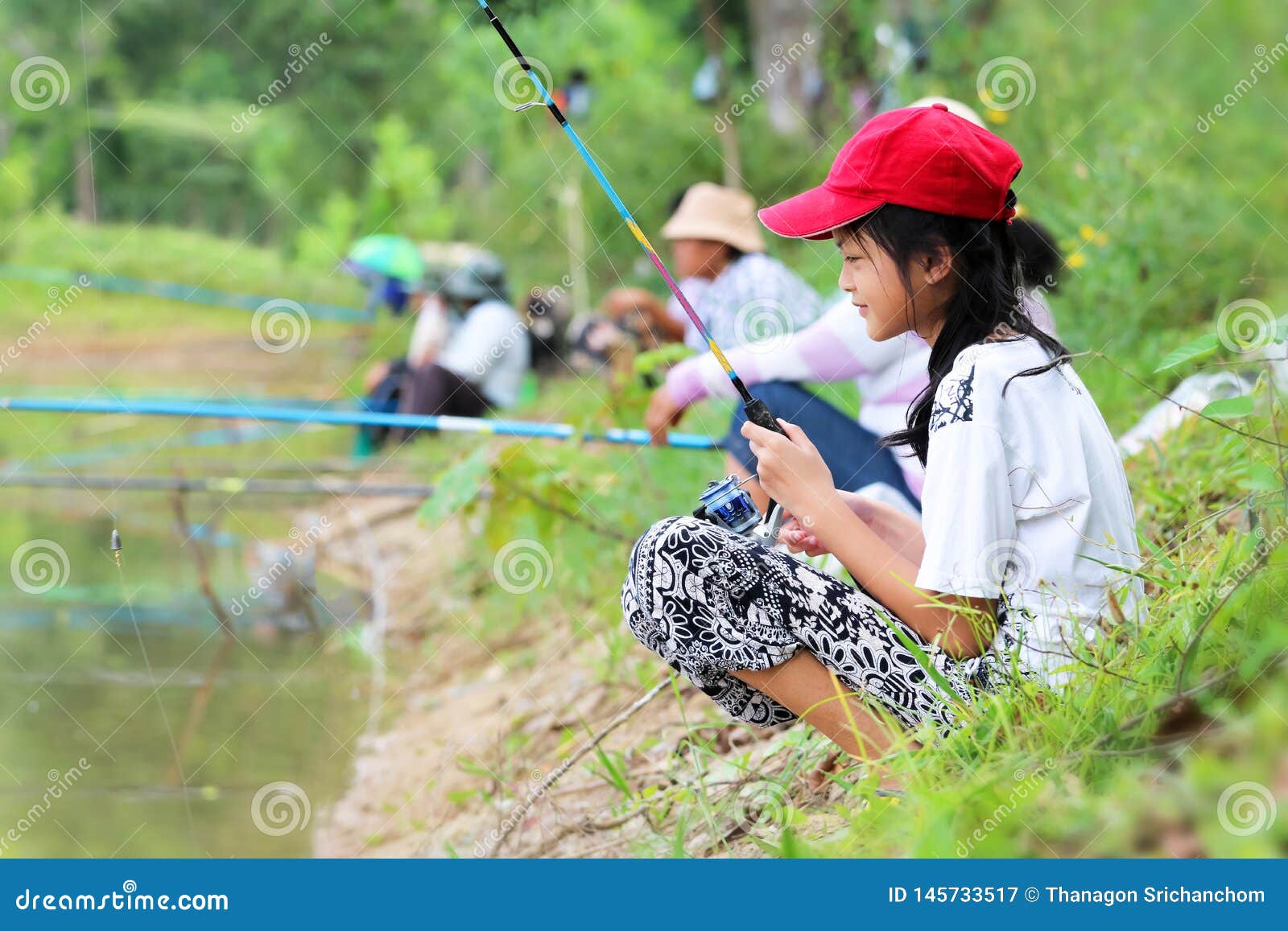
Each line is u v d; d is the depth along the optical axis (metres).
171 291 32.00
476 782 6.67
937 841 3.47
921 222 4.00
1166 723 3.58
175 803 6.71
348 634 9.38
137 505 13.50
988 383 3.80
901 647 3.94
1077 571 3.79
